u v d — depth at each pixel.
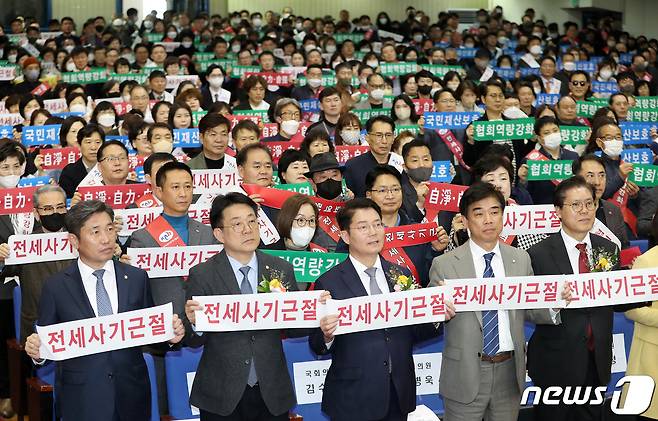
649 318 4.93
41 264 5.85
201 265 4.60
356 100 11.78
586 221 4.99
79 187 6.72
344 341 4.61
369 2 26.69
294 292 4.48
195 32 20.80
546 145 8.17
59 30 21.45
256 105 11.32
